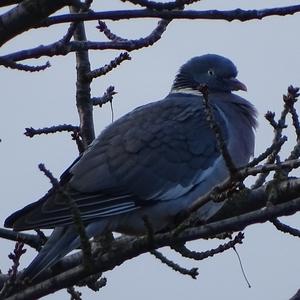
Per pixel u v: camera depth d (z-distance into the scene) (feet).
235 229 31.14
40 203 33.37
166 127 40.04
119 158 37.88
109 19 21.95
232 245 31.53
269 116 29.22
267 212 31.27
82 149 38.65
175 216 38.19
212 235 30.91
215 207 36.65
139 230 37.52
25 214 32.78
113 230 36.60
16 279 29.71
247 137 42.60
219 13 22.12
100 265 29.96
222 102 44.16
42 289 29.40
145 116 40.68
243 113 44.29
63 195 26.45
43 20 21.77
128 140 38.86
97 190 36.45
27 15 20.70
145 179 37.52
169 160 38.58
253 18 22.20
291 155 30.37
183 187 38.29
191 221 29.37
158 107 41.63
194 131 40.14
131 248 30.19
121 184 36.94
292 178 33.17
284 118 29.40
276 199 32.99
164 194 37.63
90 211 35.50
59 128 38.27
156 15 21.90
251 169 25.99
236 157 41.27
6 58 24.67
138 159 38.11
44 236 34.24
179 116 40.91
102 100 39.47
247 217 31.22
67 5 20.58
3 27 20.98
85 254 28.43
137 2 21.70
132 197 36.86
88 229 35.01
